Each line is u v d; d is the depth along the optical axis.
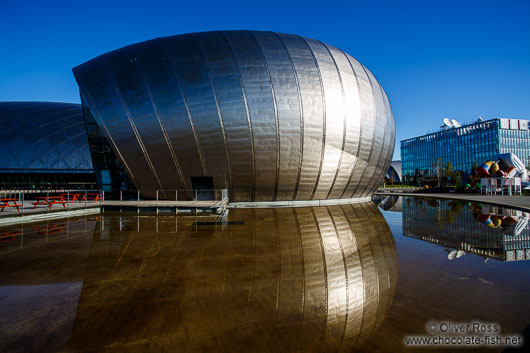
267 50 16.56
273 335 3.15
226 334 3.15
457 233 9.20
